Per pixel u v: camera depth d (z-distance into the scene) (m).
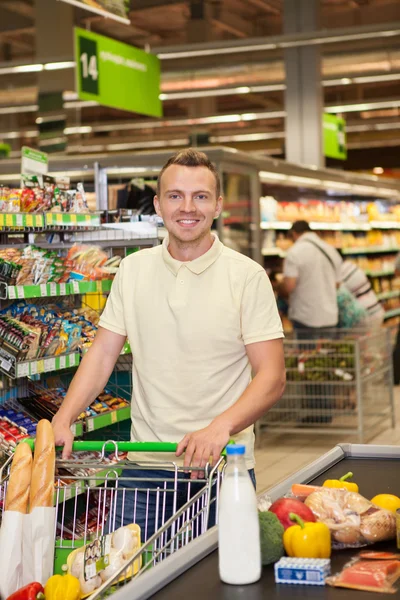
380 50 14.09
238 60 14.84
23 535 2.46
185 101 19.64
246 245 8.48
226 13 16.03
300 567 1.81
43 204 4.26
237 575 1.81
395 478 2.63
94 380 2.89
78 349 4.20
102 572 2.31
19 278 3.90
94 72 8.68
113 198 7.12
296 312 8.92
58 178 4.71
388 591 1.74
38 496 2.47
